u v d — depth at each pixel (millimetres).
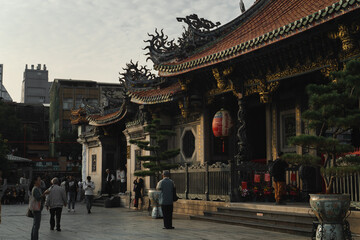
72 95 99500
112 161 36031
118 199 29812
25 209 29031
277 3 20562
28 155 104562
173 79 26422
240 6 23094
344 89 10211
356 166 9680
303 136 9922
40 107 121250
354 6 12094
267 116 20656
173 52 24875
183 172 21359
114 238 12781
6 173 44375
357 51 14055
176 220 18156
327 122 10000
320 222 10273
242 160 18484
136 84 28344
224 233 13273
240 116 19094
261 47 15766
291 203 16453
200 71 20922
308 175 17203
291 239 11789
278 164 15805
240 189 17672
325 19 13031
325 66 15578
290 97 19422
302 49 16094
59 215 15383
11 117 80000
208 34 22859
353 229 12164
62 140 88812
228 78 19469
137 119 28688
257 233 13148
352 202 12500
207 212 18000
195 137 23438
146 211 24719
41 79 189375
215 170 18781
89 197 24062
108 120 32344
